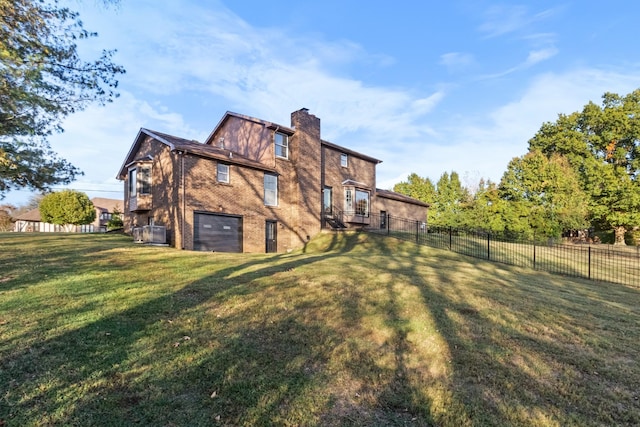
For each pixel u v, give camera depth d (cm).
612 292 895
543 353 434
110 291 620
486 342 462
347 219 2291
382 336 474
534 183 2906
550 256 1600
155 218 1650
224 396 324
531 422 293
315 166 2073
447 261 1254
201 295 621
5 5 785
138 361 378
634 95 3139
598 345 468
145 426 277
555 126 3475
